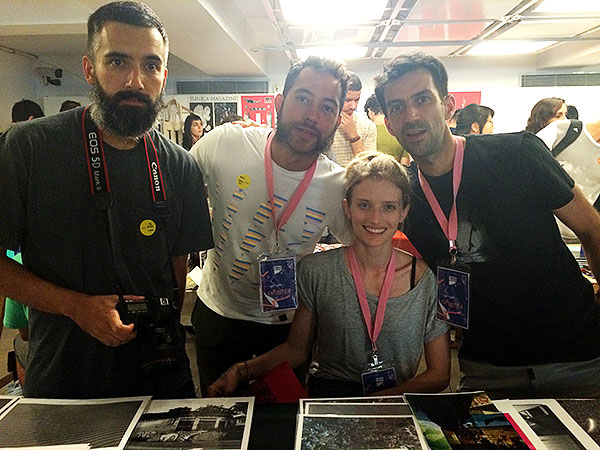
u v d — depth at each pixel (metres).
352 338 1.34
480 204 1.27
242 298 1.60
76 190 1.06
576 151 2.31
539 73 6.23
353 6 3.15
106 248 1.08
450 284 1.29
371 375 1.28
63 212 1.05
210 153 1.52
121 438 0.89
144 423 0.95
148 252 1.12
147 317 1.00
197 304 1.77
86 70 1.06
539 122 3.24
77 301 1.00
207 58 4.82
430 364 1.35
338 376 1.38
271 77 6.39
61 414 0.98
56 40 5.38
